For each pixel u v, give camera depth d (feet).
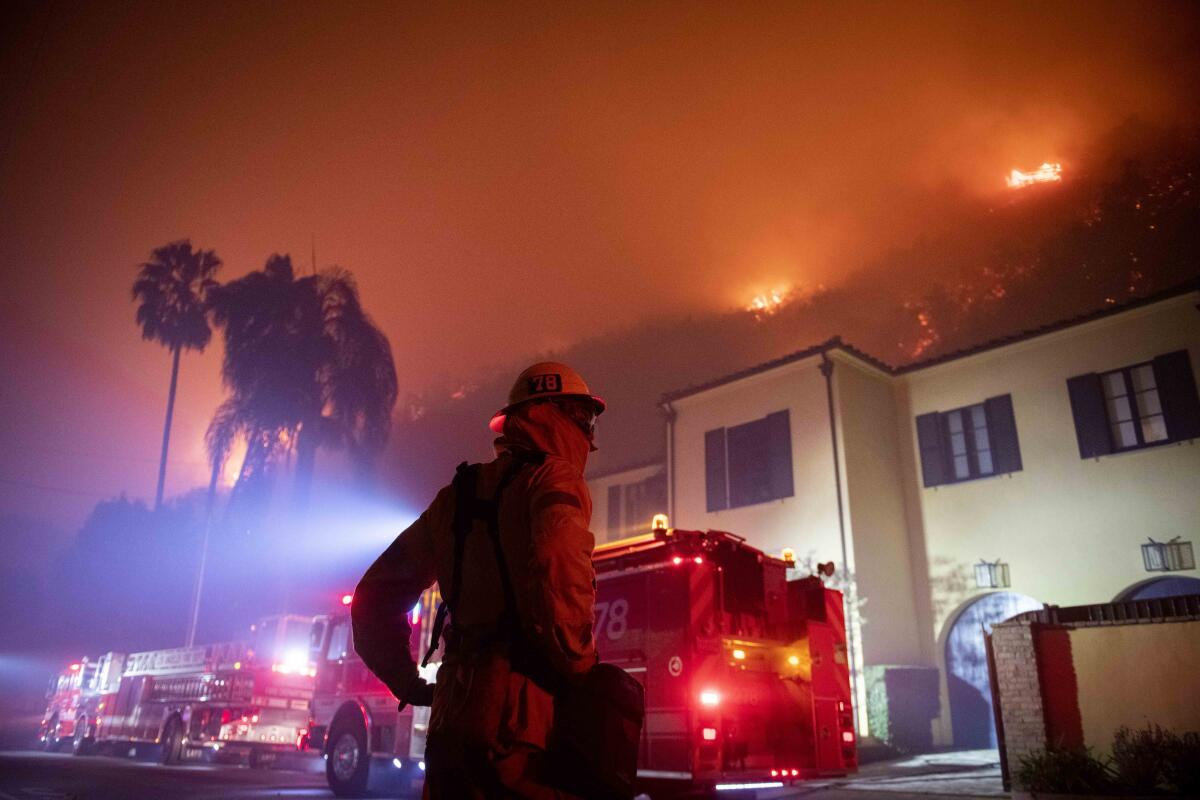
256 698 50.24
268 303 104.68
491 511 6.03
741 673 26.04
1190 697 27.86
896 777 36.68
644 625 25.58
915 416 60.80
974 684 53.01
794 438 60.23
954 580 55.36
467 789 5.23
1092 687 29.73
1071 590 49.93
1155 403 49.57
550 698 5.54
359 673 36.22
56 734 77.66
